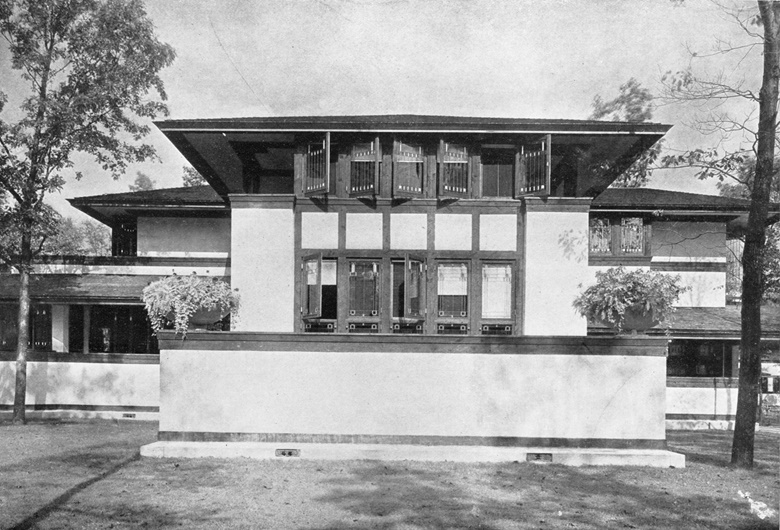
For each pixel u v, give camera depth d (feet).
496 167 51.47
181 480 32.94
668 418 67.46
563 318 49.32
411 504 29.55
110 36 60.49
